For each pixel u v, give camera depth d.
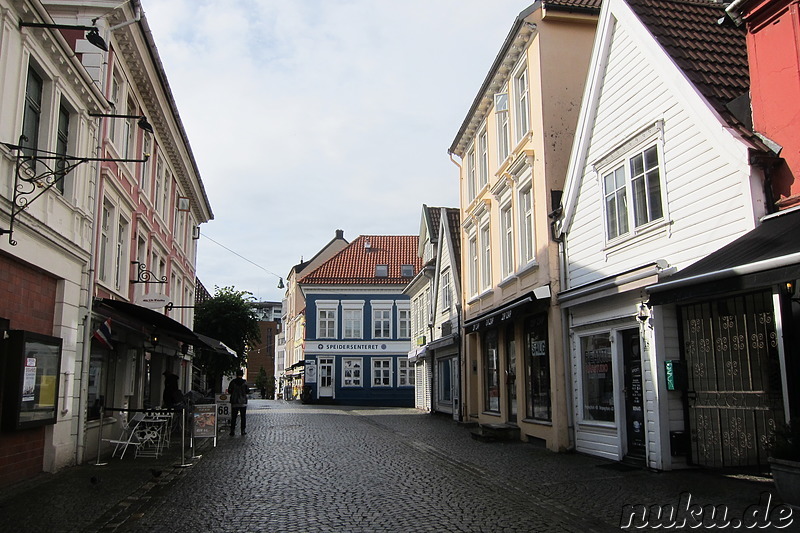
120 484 10.36
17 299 10.27
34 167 10.73
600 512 8.05
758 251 7.78
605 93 12.96
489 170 20.22
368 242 52.69
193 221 31.88
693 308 10.60
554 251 14.72
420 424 23.47
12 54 9.71
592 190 13.41
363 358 48.28
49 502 8.89
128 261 17.22
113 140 15.77
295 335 64.25
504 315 16.61
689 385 10.59
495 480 10.63
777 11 9.27
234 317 32.22
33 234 10.48
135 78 17.42
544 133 15.20
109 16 14.38
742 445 9.67
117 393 16.25
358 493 9.55
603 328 12.79
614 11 12.53
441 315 29.45
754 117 9.64
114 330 15.01
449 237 26.94
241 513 8.20
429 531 7.25
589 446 13.34
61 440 11.91
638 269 11.24
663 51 11.02
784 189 8.95
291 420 25.45
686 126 10.43
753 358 9.49
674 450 10.55
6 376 9.73
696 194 10.16
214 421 14.57
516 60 17.19
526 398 16.83
